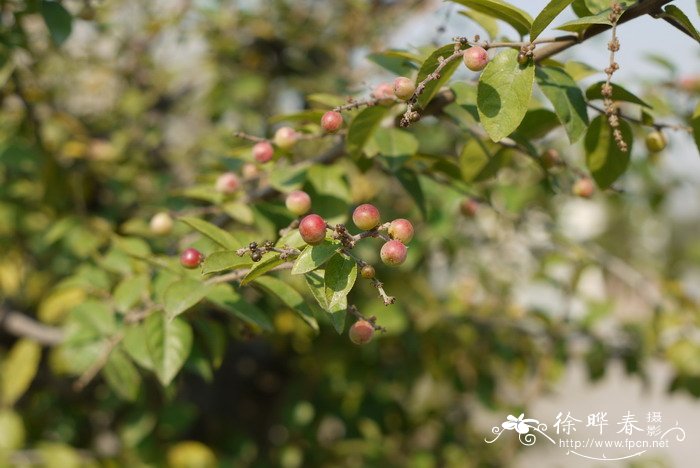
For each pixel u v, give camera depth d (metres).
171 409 0.54
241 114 0.66
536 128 0.38
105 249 0.50
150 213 0.53
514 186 0.58
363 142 0.37
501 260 0.71
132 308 0.40
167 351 0.37
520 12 0.33
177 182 0.60
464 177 0.40
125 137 0.60
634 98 0.35
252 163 0.41
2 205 0.52
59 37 0.42
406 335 0.58
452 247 0.58
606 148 0.37
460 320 0.59
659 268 0.77
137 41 0.69
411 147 0.38
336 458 0.63
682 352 0.56
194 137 0.69
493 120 0.32
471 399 0.71
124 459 0.52
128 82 0.69
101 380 0.62
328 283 0.31
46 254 0.57
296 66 0.72
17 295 0.54
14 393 0.48
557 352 0.61
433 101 0.37
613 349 0.60
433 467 0.62
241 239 0.38
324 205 0.39
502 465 0.66
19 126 0.51
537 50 0.34
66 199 0.54
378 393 0.64
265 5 0.72
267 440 0.69
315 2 0.75
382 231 0.31
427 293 0.57
